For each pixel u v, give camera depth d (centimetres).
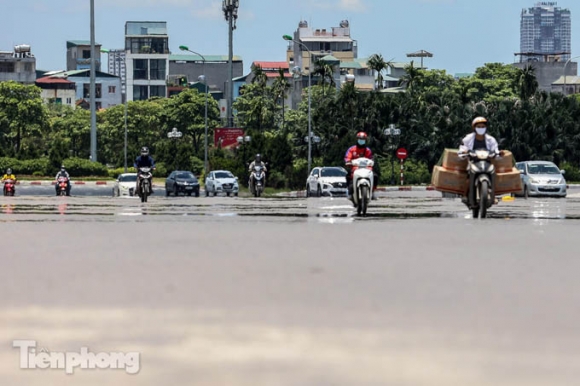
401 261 1747
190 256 1830
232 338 1005
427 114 14362
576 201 5594
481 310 1188
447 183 3288
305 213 3588
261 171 7588
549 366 880
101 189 11344
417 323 1096
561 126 14475
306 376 831
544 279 1493
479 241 2189
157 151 17662
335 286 1401
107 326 1075
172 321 1105
